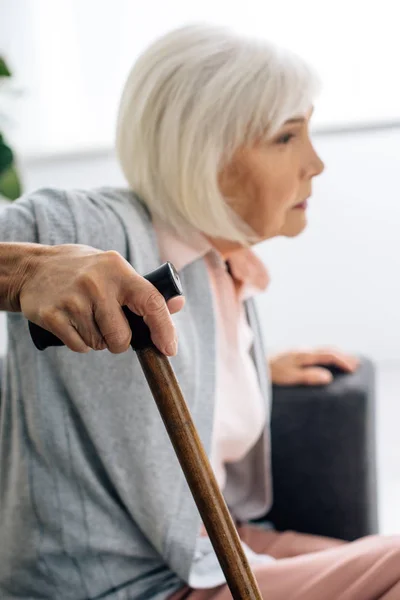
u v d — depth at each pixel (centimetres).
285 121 97
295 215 104
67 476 91
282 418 124
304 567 90
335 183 218
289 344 230
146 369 59
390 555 85
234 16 211
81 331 61
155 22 217
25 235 89
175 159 95
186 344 95
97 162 228
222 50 94
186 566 91
